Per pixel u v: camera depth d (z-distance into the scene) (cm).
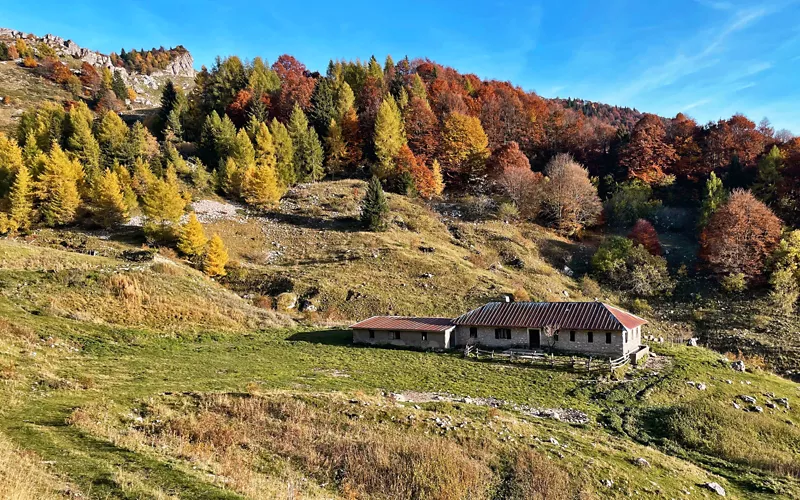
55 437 1834
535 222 10400
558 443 2456
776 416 3372
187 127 13475
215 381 3123
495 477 2066
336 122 12350
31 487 1307
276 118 12731
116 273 5319
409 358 4419
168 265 6234
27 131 11344
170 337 4472
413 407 2809
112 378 3005
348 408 2588
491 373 3981
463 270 7650
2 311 3891
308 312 6225
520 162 11444
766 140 11744
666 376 3928
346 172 12288
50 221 7625
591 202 10000
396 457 2097
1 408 2109
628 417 3138
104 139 11100
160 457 1786
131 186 9050
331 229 8962
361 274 7312
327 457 2116
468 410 2888
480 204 10450
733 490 2262
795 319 6397
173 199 7731
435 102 13550
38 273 4931
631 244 8575
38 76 18388
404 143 11694
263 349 4503
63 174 7969
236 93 13962
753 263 7469
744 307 6894
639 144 11688
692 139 12306
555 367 4147
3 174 8125
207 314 5241
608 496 1975
